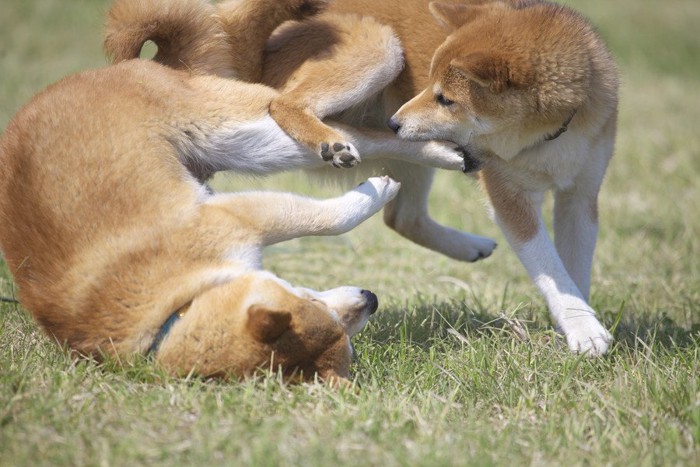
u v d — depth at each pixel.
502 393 10.72
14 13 33.12
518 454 9.25
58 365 10.50
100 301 10.34
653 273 16.86
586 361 11.58
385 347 12.07
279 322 9.73
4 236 10.88
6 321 12.05
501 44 12.34
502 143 12.70
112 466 8.53
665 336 13.02
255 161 11.97
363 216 11.64
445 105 12.77
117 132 10.93
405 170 14.68
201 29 12.33
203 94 11.71
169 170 11.03
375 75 12.83
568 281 12.54
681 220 19.72
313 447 8.86
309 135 11.94
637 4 41.44
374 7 13.58
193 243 10.50
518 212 12.89
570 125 12.47
